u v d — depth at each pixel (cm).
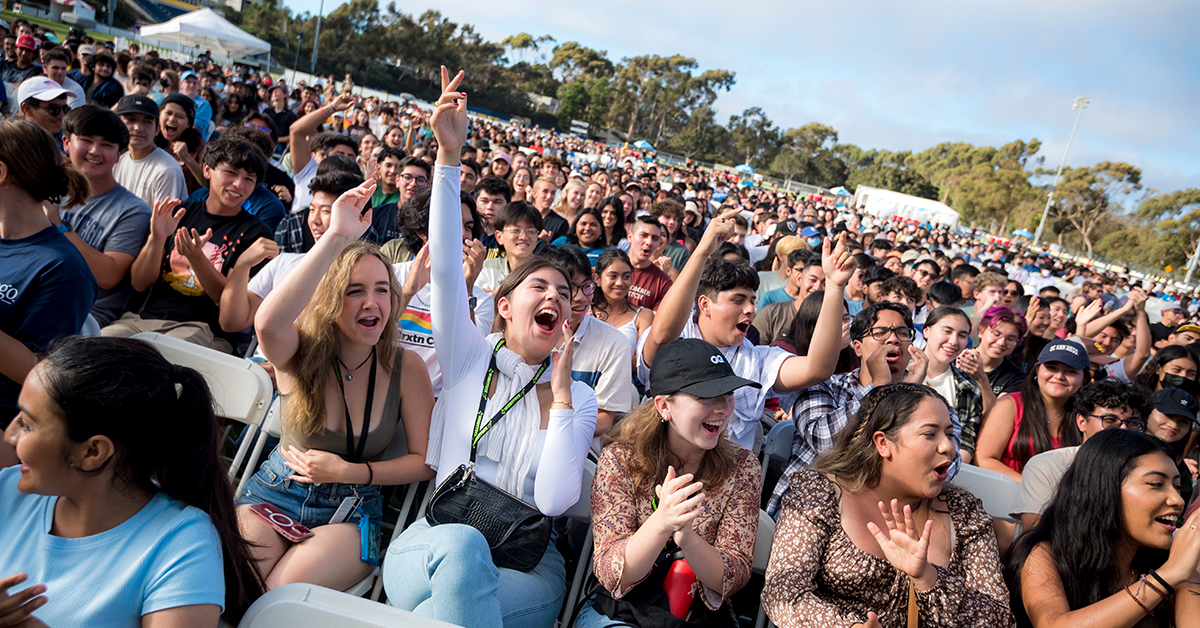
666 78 11438
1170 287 3225
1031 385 379
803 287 561
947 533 247
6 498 165
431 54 9281
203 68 2003
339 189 436
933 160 12556
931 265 878
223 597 161
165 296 390
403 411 274
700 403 237
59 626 152
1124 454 246
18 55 1025
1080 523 251
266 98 1902
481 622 213
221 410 276
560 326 271
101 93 1048
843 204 6150
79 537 158
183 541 158
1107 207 8750
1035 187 9331
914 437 235
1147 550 253
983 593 235
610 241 776
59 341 155
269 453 326
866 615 234
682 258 793
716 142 11338
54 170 263
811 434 340
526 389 267
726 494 252
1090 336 695
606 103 11012
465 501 242
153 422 152
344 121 1703
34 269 261
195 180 670
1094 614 234
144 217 396
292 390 253
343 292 249
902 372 381
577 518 274
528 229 494
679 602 231
